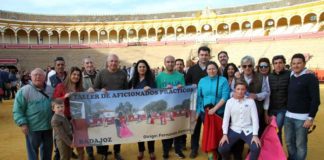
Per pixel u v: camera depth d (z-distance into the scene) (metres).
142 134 8.19
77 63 62.72
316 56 43.88
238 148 7.60
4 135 11.74
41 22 73.50
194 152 8.56
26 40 74.19
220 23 70.19
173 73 8.60
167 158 8.48
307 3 57.22
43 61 61.69
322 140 10.07
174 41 64.62
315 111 6.43
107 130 7.93
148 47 65.25
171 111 8.34
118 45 66.88
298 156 6.83
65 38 78.19
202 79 7.92
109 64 7.95
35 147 6.54
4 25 68.62
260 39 55.41
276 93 7.39
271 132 6.77
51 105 6.70
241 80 6.73
